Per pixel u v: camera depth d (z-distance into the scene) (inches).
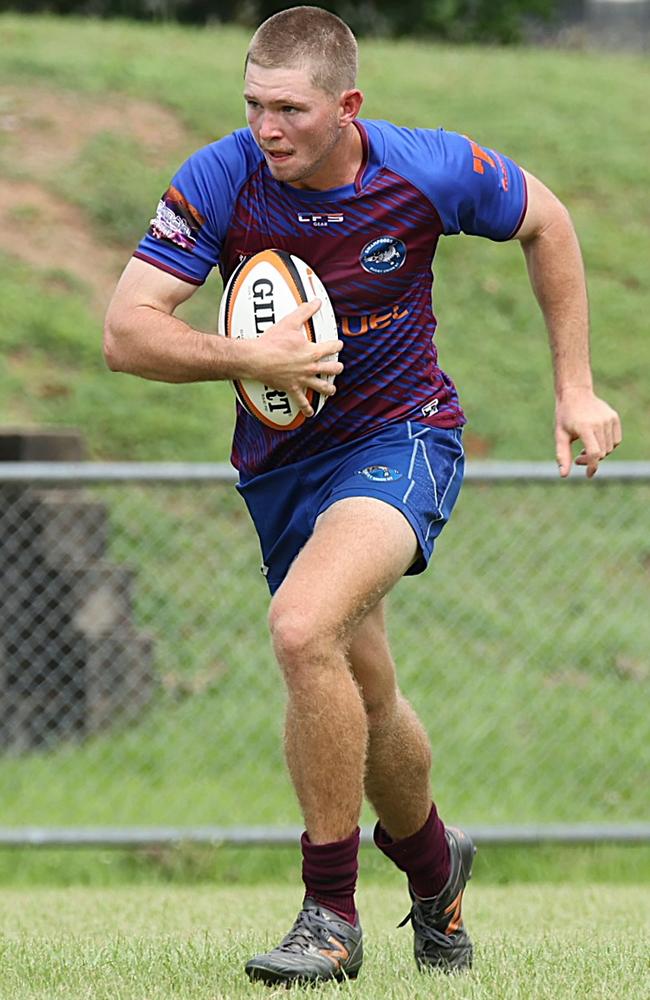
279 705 1235.9
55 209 2006.6
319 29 476.1
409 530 486.6
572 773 1197.1
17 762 1143.6
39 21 2755.9
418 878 526.3
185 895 874.1
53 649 1176.2
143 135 2191.2
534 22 4411.9
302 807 479.8
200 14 3986.2
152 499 1430.9
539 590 1407.5
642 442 1781.5
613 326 1973.4
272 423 502.3
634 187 2272.4
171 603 1318.9
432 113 2378.2
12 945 559.5
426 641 1325.0
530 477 955.3
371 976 497.4
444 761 1201.4
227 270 516.4
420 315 514.3
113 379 1747.0
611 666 1327.5
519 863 1023.0
